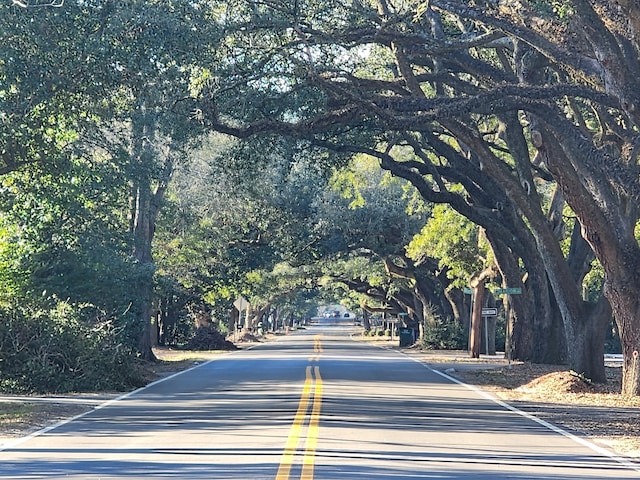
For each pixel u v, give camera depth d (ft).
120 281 109.81
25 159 73.15
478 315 161.17
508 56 99.35
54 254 99.91
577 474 39.99
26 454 44.88
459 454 45.24
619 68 60.54
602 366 100.78
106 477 37.60
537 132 76.89
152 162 102.68
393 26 83.15
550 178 119.14
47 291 98.63
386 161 121.08
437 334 209.67
